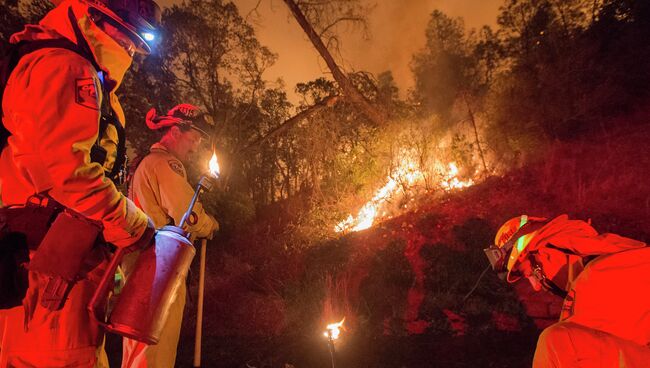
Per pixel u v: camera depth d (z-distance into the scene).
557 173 8.41
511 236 2.47
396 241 7.66
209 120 3.31
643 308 2.01
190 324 5.89
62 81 1.67
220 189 11.12
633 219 6.55
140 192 2.97
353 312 5.58
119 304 1.87
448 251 6.89
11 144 1.71
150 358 2.67
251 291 6.82
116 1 1.91
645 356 1.98
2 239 1.65
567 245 2.28
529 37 11.27
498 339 4.45
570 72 9.86
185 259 2.00
